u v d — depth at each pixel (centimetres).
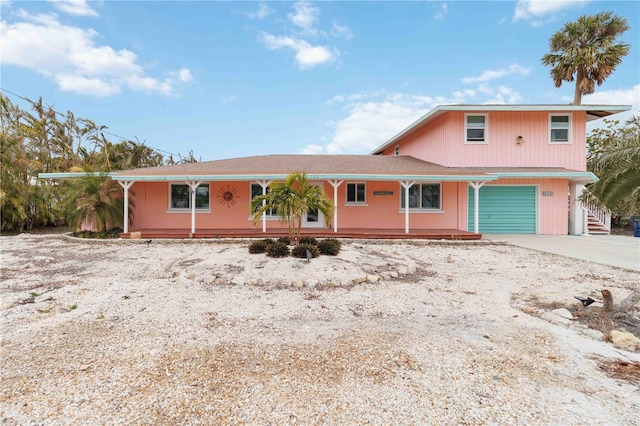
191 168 1387
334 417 253
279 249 811
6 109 1844
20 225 1614
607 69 2030
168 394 283
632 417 253
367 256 847
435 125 1588
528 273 757
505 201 1452
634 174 466
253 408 264
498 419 250
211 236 1248
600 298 554
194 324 449
